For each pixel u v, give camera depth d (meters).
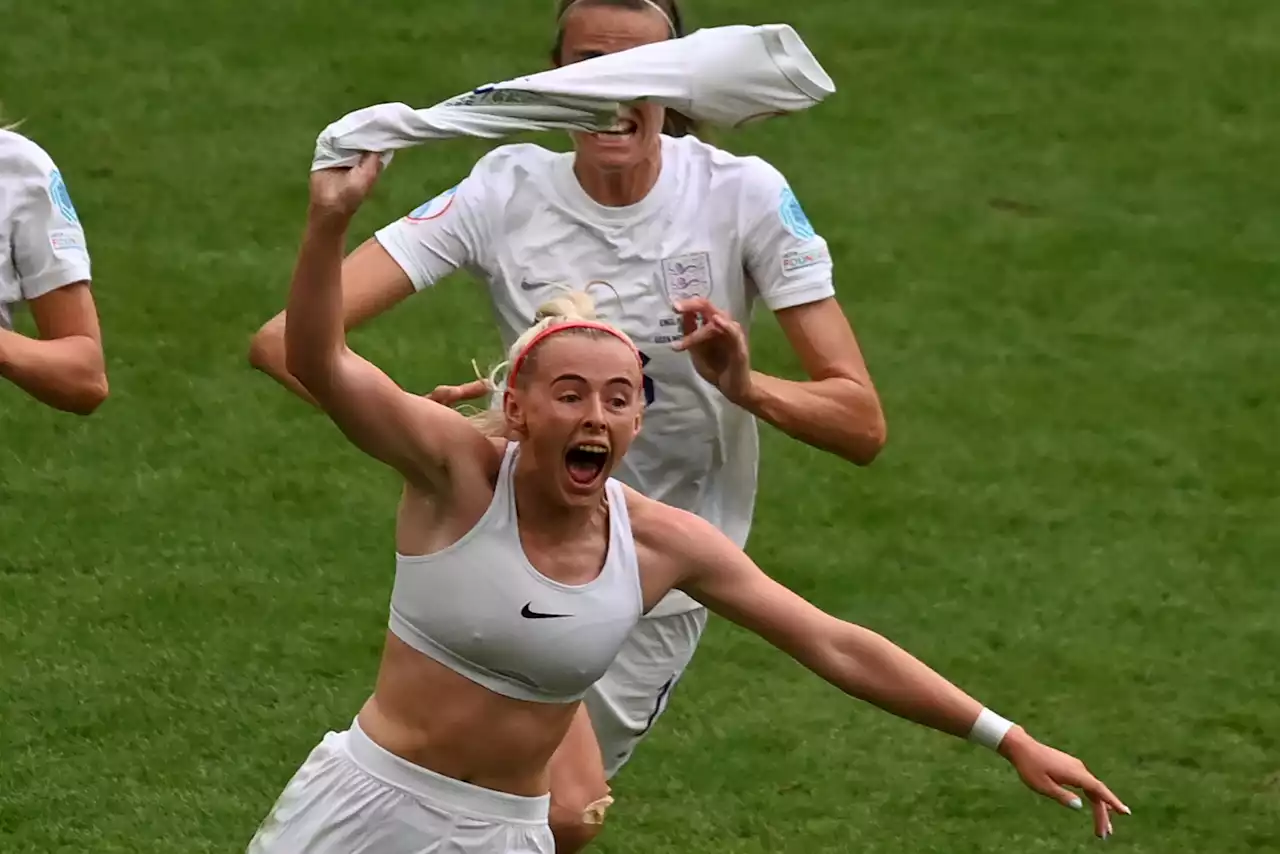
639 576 13.92
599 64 13.23
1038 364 35.38
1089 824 21.41
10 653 23.52
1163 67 53.25
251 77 47.47
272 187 41.12
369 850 14.03
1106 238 41.81
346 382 12.66
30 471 28.66
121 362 32.62
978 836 21.08
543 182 16.58
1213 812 21.80
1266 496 30.41
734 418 17.14
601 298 16.50
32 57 47.81
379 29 51.34
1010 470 30.98
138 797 20.66
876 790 21.91
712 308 15.08
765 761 22.41
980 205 43.31
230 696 22.91
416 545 13.62
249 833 20.12
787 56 13.40
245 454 29.69
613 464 13.45
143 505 27.84
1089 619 26.27
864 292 38.41
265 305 35.41
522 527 13.54
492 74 48.59
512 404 13.34
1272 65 53.81
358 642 24.38
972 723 14.08
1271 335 37.12
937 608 26.39
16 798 20.45
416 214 16.69
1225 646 25.66
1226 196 44.66
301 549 26.80
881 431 16.69
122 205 39.69
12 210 15.88
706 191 16.66
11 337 15.61
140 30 50.16
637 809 21.25
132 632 24.27
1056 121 48.91
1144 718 23.78
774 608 14.19
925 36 54.44
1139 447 32.03
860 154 46.03
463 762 13.97
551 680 13.79
